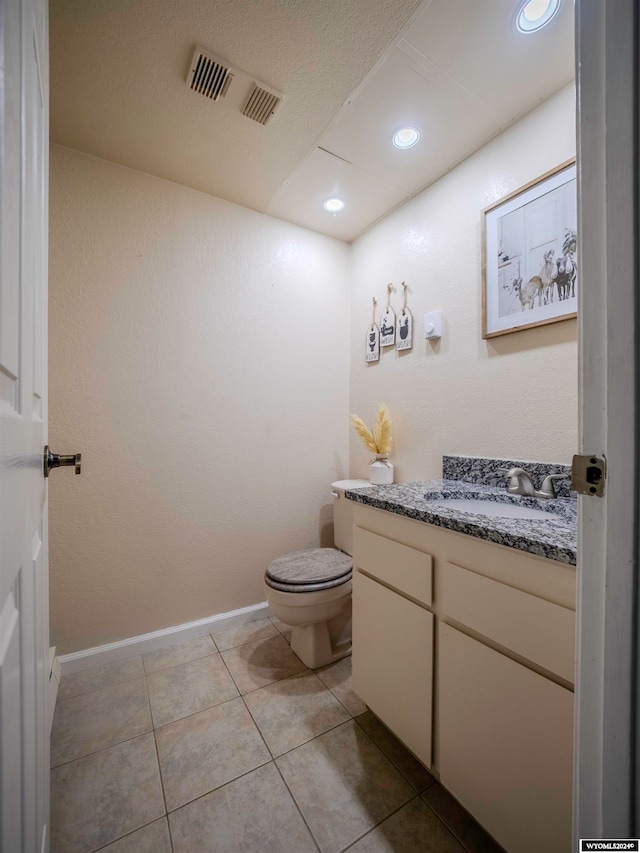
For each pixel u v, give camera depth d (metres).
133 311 1.62
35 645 0.59
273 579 1.50
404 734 1.04
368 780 1.05
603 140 0.47
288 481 2.05
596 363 0.48
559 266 1.21
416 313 1.79
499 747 0.78
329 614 1.49
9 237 0.42
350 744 1.17
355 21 1.01
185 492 1.75
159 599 1.70
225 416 1.86
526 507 1.18
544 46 1.08
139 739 1.18
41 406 0.71
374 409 2.07
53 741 1.17
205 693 1.39
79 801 0.99
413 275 1.80
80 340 1.51
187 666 1.56
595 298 0.48
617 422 0.45
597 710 0.48
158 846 0.88
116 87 1.21
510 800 0.76
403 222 1.87
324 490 2.18
